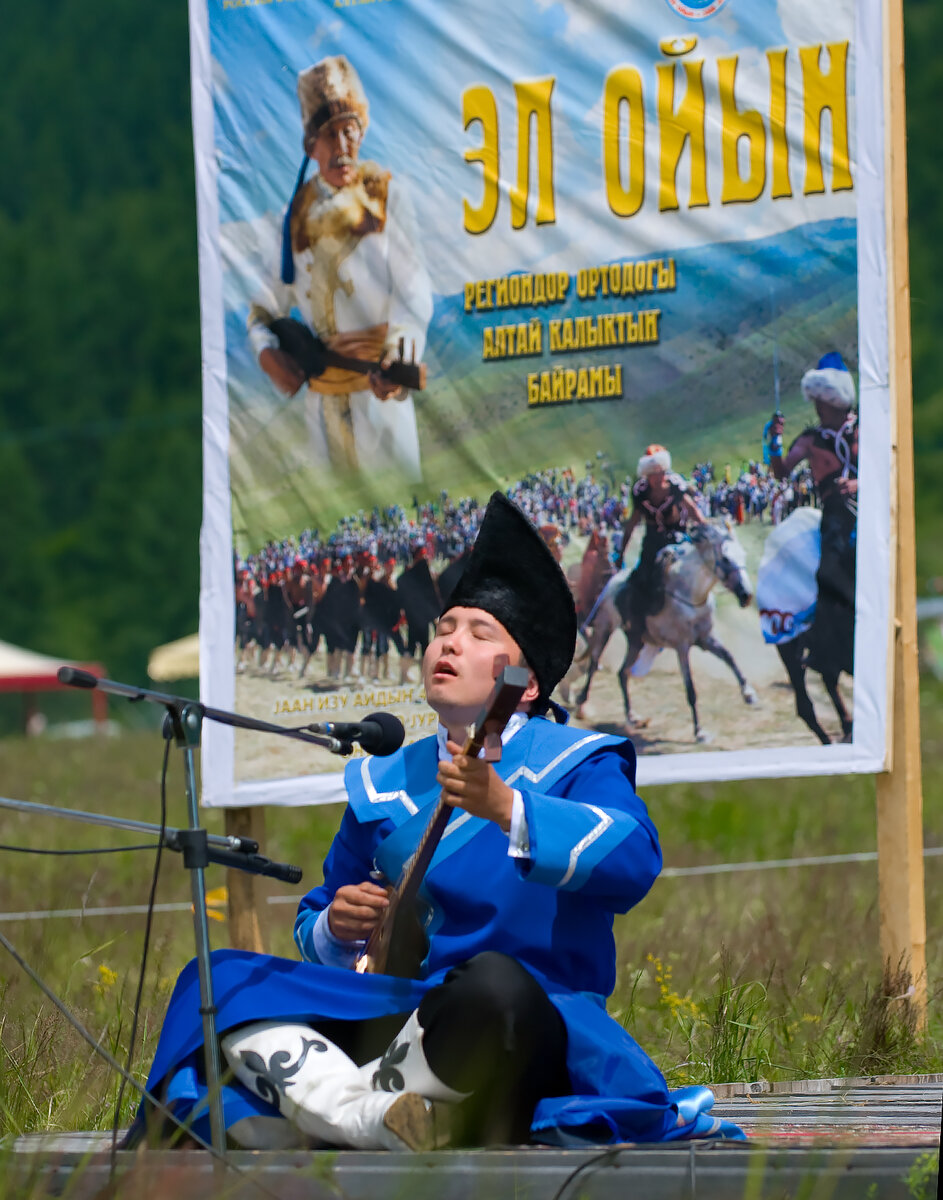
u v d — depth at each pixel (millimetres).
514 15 12938
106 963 14258
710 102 12500
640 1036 12180
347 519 13242
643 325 12641
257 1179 6406
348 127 13273
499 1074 7082
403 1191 6332
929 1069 11219
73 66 149875
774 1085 10273
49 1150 7078
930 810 26891
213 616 13453
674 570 12500
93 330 141250
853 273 12211
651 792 28391
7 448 139375
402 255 13164
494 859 7695
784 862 20406
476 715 7914
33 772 41000
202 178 13594
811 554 12211
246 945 13172
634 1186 6312
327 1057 7219
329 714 13195
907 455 12352
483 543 8125
